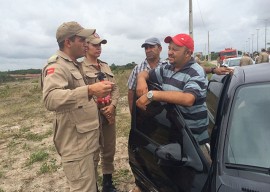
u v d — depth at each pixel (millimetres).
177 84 3115
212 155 2557
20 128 9203
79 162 2984
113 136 4285
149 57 4402
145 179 3293
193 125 2984
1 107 14617
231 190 2244
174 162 2553
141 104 2922
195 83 2971
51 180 5336
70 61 3012
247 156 2410
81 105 2756
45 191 4996
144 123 3312
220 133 2600
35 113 11773
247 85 2770
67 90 2744
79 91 2723
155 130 3107
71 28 2984
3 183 5371
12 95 20000
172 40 3082
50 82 2793
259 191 2170
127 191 4633
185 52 3078
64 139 2986
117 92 4340
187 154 2629
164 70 3350
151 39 4363
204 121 3016
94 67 4082
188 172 2574
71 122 2932
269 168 2307
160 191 2951
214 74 3965
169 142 2850
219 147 2531
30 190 5062
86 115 2984
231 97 2754
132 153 3486
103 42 4145
